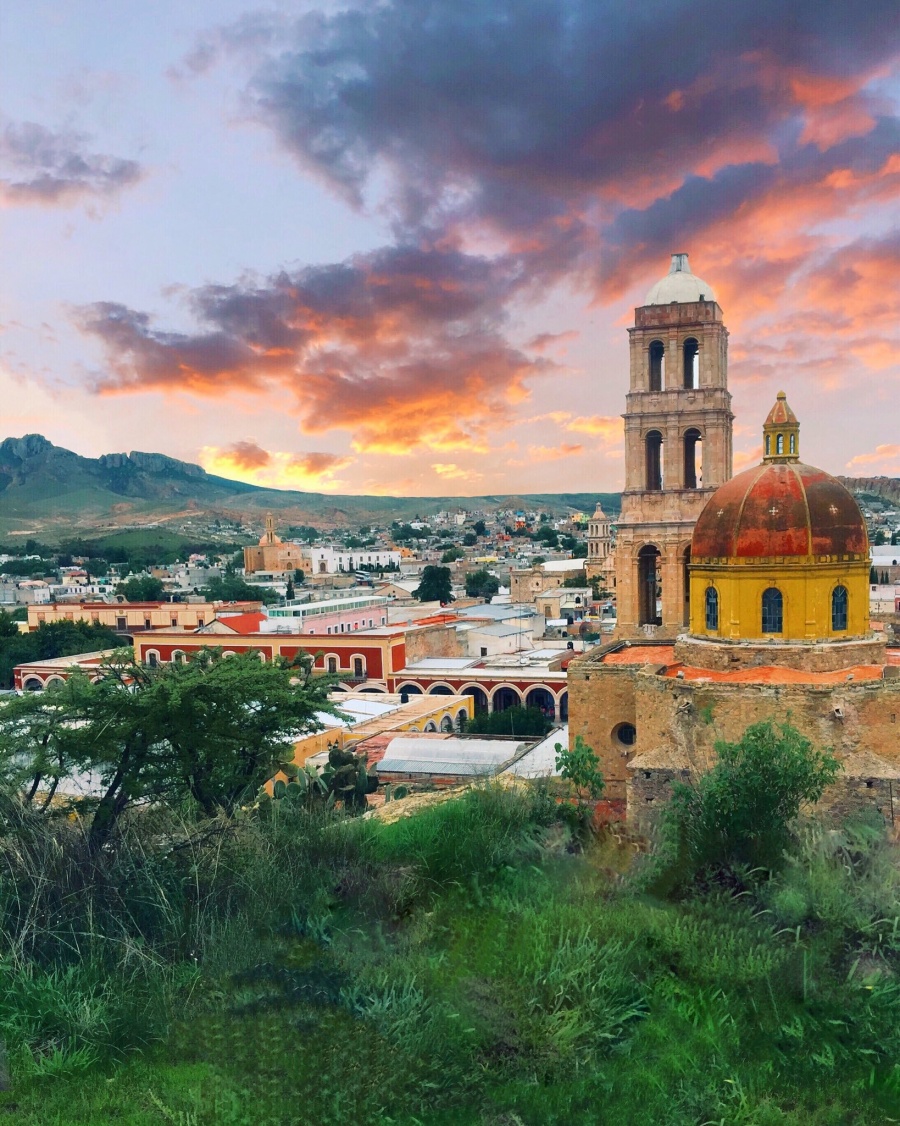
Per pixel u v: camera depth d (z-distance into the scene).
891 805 34.78
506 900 24.77
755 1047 19.06
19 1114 17.27
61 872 23.98
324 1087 17.58
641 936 22.36
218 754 30.31
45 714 27.48
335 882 25.45
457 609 181.38
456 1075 17.95
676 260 71.56
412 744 68.25
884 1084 17.89
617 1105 17.42
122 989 20.88
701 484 69.50
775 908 23.19
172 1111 16.94
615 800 45.53
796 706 36.62
